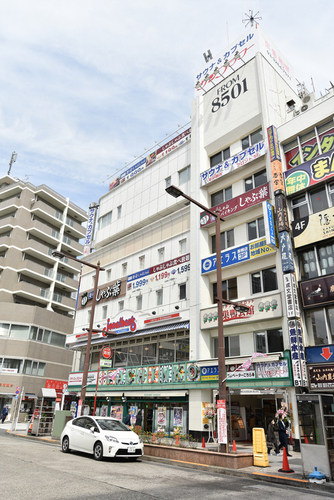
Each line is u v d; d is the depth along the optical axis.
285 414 15.88
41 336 46.00
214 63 27.16
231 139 24.48
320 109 19.39
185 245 25.80
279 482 9.66
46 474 9.09
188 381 21.11
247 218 21.89
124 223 33.53
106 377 27.86
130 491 7.72
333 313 16.69
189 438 16.53
